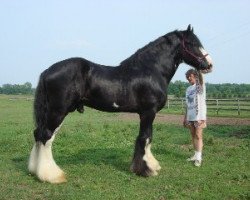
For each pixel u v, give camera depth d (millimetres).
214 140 12039
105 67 7293
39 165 6961
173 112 27875
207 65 7809
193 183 6957
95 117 25203
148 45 7699
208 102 29156
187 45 7801
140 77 7281
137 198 6090
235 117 22719
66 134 12891
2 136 12680
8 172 7742
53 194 6270
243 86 82625
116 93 7121
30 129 15008
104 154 9602
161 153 9883
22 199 6086
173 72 7883
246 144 11250
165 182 7051
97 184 6887
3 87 124875
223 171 7891
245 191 6410
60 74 6695
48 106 6801
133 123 18969
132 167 7523
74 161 8805
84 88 6953
